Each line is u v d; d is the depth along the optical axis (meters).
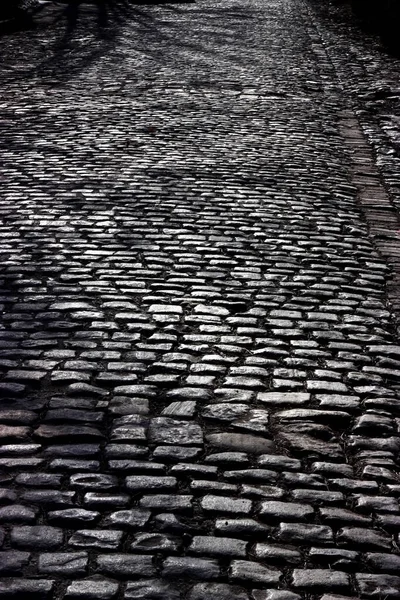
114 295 5.20
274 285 5.48
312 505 3.23
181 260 5.83
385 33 18.34
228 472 3.42
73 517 3.07
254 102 11.66
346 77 13.97
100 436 3.64
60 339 4.59
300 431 3.77
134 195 7.30
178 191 7.46
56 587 2.71
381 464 3.55
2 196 7.22
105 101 11.35
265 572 2.84
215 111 10.95
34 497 3.18
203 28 19.92
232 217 6.82
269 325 4.87
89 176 7.86
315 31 19.94
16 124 9.98
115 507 3.14
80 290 5.27
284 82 13.23
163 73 13.58
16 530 2.98
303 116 10.95
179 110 10.91
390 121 11.00
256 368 4.34
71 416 3.79
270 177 8.07
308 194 7.61
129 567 2.82
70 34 18.33
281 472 3.44
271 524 3.10
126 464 3.43
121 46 16.58
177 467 3.43
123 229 6.43
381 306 5.27
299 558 2.93
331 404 4.02
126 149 8.89
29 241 6.12
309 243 6.33
